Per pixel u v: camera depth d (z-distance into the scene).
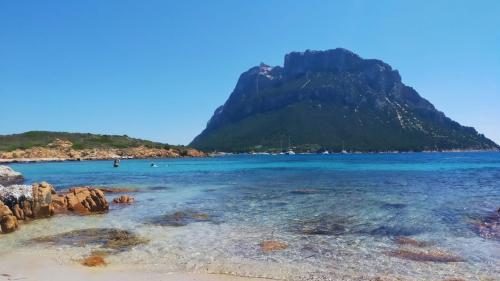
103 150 173.25
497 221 20.50
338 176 56.22
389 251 15.05
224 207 26.09
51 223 21.33
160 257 14.40
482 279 12.04
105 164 118.81
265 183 45.06
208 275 12.39
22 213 22.34
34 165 114.81
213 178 54.88
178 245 16.09
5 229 19.05
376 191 34.91
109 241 16.92
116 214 23.91
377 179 49.66
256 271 12.81
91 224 20.84
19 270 12.85
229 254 14.74
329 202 27.97
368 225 19.80
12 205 22.84
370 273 12.59
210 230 18.94
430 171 68.44
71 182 50.03
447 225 19.59
